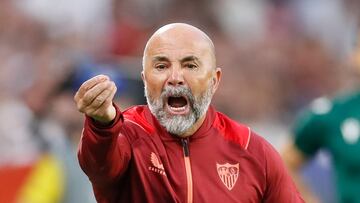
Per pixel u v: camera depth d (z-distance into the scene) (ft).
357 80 63.62
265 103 113.29
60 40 112.98
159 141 37.19
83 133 34.47
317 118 62.59
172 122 36.52
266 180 37.86
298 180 64.18
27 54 105.70
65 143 62.23
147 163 36.63
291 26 130.41
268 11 130.62
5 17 110.83
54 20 115.03
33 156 64.23
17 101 88.89
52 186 61.21
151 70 36.45
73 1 117.29
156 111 36.60
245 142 38.11
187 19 125.18
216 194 36.96
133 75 65.51
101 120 33.94
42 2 115.24
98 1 119.55
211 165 37.37
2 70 101.55
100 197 36.78
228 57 119.03
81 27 117.08
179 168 37.04
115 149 34.91
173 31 36.65
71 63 70.59
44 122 63.72
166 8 124.88
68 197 61.05
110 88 33.37
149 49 36.63
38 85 66.95
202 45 36.73
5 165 62.75
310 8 132.98
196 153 37.45
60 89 63.98
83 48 114.62
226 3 127.85
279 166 38.27
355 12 131.13
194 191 36.83
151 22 123.13
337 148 61.36
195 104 36.60
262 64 119.55
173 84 36.11
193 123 36.81
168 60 36.27
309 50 125.70
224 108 108.99
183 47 36.32
